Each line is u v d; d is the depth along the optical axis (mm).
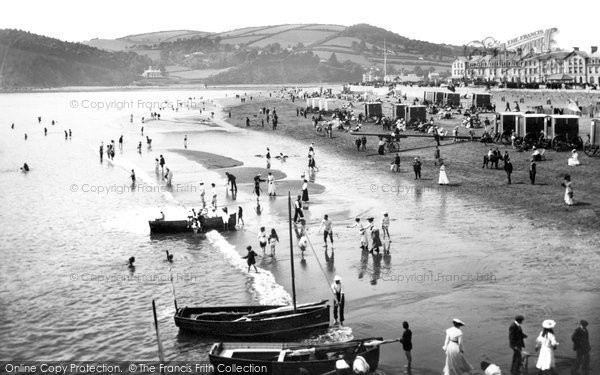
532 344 22078
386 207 47625
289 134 108188
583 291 27016
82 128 144625
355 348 21359
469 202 47281
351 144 87938
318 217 45844
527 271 30328
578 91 104625
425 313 26141
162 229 44312
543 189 49062
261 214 48031
